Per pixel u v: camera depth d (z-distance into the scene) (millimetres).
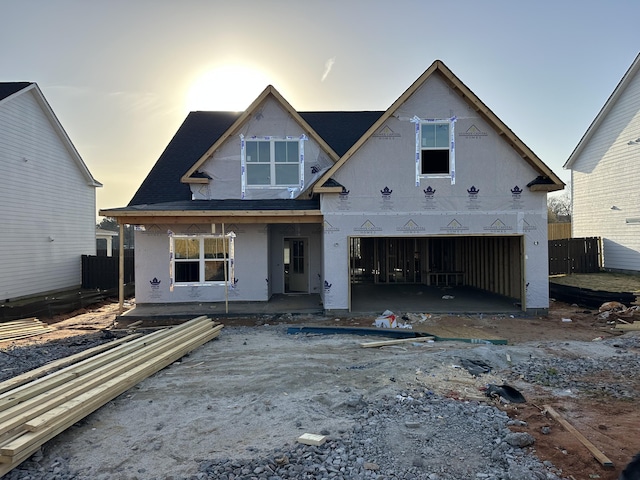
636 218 20078
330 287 12469
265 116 14273
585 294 13445
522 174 12484
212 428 5117
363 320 11766
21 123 17188
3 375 7301
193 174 14125
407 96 12242
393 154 12469
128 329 11141
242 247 14242
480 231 12453
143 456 4523
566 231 26969
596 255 21766
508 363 7621
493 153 12477
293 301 14430
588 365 7457
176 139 17781
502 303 13688
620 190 21031
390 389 6207
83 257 20906
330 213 12438
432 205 12477
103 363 6977
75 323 12523
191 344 8586
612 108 21438
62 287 20031
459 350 8102
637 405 5656
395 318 11000
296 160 14297
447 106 12461
